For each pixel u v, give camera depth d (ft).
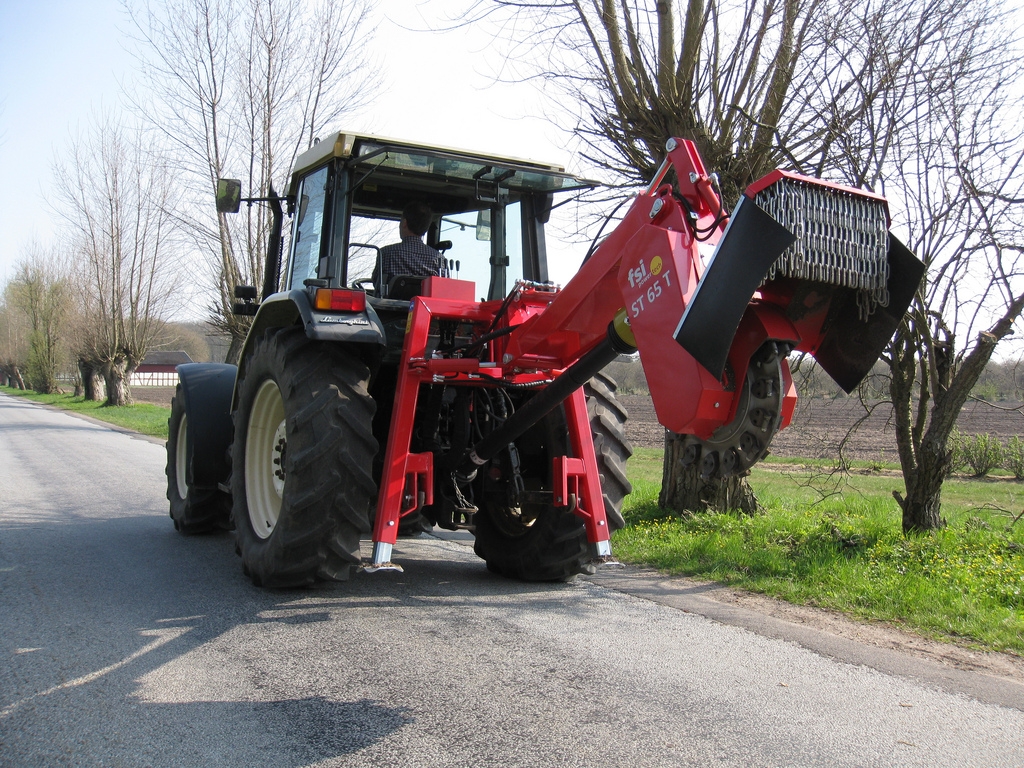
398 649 10.52
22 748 7.57
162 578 14.30
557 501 13.37
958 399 17.51
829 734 8.08
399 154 13.42
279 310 13.91
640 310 9.21
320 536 12.26
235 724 8.12
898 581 14.05
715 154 19.65
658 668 9.96
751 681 9.56
